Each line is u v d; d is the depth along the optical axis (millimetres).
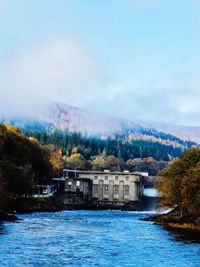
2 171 178000
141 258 65625
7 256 64375
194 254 69375
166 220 139250
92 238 89375
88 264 60406
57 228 109375
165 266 59750
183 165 141500
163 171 150250
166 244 80562
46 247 74375
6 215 133375
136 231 105062
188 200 119562
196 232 102938
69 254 68188
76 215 179750
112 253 69938
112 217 172500
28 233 94438
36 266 58062
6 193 167000
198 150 144750
